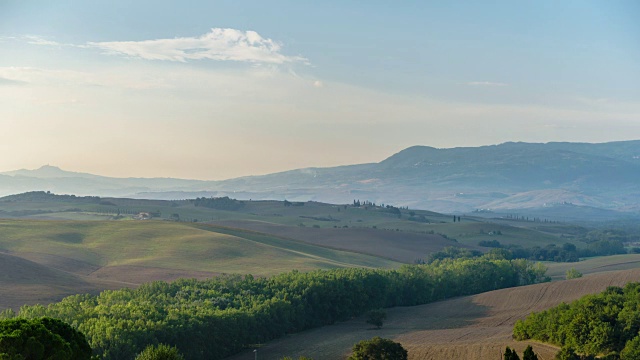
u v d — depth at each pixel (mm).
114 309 118000
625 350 104562
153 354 73500
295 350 126500
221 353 122500
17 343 63875
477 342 128000
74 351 70938
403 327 153125
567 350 107312
